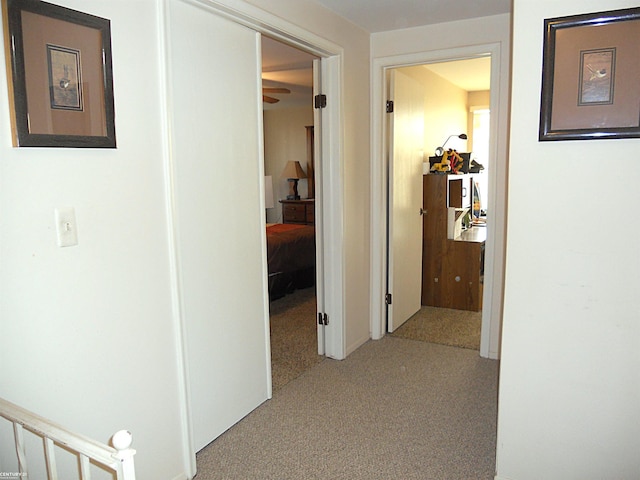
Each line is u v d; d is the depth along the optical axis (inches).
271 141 303.4
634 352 66.1
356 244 134.0
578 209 66.3
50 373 58.3
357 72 127.9
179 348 77.1
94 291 62.9
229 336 92.8
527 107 67.0
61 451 59.5
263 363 104.3
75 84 57.7
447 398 107.7
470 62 177.8
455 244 175.6
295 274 201.2
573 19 62.7
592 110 63.6
